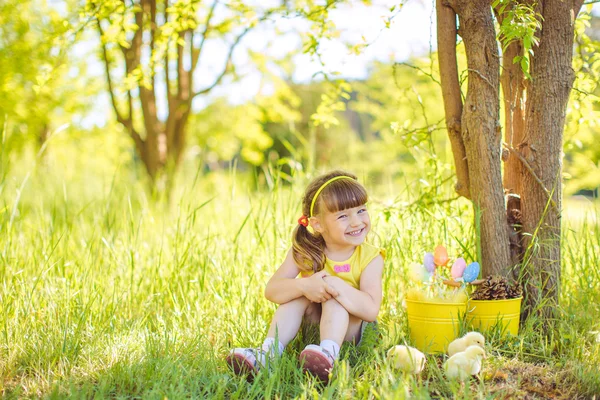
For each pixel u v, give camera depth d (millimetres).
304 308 2887
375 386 2402
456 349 2680
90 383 2545
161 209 5480
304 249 2980
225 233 4980
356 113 20328
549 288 3145
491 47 3049
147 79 4824
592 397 2338
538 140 3129
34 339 2992
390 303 3715
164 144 9320
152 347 2857
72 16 4477
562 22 3068
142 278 3922
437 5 3211
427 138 3891
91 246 4129
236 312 3506
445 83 3230
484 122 3070
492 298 2955
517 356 2781
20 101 9906
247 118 13062
